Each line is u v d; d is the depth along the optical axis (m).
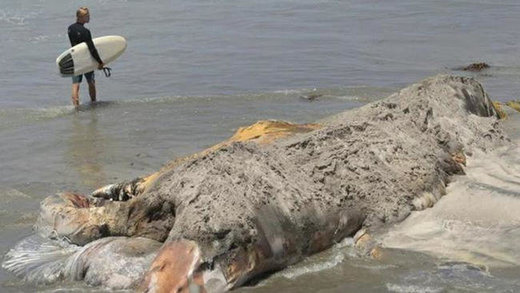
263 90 13.74
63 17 24.11
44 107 13.09
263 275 6.19
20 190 8.50
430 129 8.20
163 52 17.80
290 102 12.62
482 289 5.91
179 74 15.43
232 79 14.77
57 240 6.90
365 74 15.01
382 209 7.02
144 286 5.70
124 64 16.61
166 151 10.01
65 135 11.05
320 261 6.49
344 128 7.60
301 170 6.86
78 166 9.48
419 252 6.59
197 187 6.23
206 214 5.96
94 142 10.61
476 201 7.29
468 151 8.32
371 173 7.21
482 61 16.12
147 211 6.53
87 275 6.13
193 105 12.62
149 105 12.83
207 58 16.97
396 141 7.68
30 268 6.38
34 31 21.56
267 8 24.45
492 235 6.78
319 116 11.56
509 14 22.44
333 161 7.10
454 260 6.43
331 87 13.82
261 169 6.55
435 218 7.08
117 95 13.92
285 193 6.46
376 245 6.70
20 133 11.26
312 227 6.51
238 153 6.62
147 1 26.89
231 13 23.61
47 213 7.06
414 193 7.26
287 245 6.29
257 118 11.53
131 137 10.80
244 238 5.95
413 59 16.53
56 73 16.03
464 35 19.36
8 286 6.12
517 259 6.39
